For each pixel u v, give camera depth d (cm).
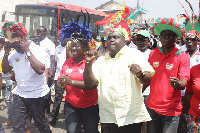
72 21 380
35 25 1225
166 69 358
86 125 370
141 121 315
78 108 370
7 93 610
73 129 360
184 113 404
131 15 332
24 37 409
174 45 362
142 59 310
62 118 687
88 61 319
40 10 1229
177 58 353
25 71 422
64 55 655
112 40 321
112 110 319
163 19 347
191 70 371
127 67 314
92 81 329
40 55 417
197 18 376
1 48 588
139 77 297
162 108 356
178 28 346
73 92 364
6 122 605
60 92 622
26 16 1241
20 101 426
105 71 324
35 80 426
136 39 493
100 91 327
